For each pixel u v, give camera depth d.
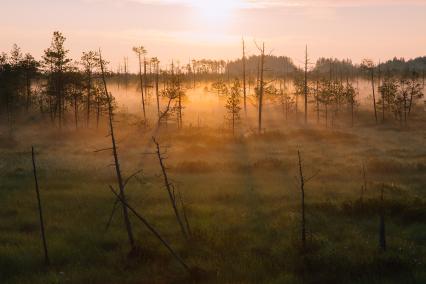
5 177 30.80
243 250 15.31
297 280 12.53
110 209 21.62
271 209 21.23
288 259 14.14
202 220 19.28
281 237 16.61
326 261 13.53
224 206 22.14
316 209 20.91
